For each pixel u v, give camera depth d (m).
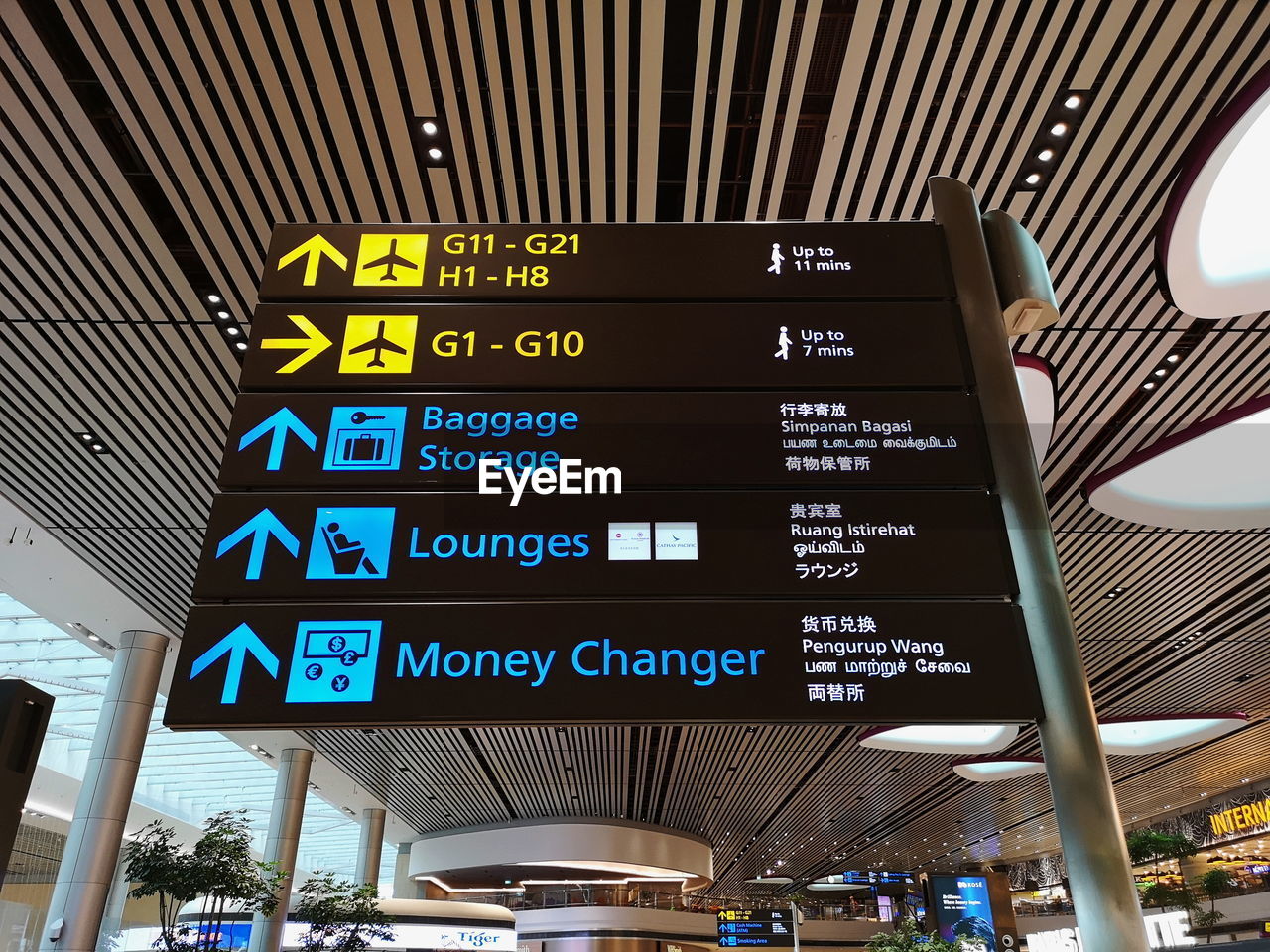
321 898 19.59
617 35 4.99
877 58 5.14
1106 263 6.76
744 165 5.97
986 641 2.44
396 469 2.72
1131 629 14.32
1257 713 19.83
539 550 2.58
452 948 24.91
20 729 4.52
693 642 2.44
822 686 2.37
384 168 5.95
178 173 6.07
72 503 10.46
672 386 2.87
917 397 2.86
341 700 2.36
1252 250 5.50
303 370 2.89
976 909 22.94
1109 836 2.15
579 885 29.92
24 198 6.33
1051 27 4.96
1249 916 22.77
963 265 3.08
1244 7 4.84
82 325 7.61
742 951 29.55
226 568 2.54
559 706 2.35
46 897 19.73
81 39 5.19
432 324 2.98
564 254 3.14
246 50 5.21
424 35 5.08
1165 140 5.68
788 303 3.03
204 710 2.34
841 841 32.66
